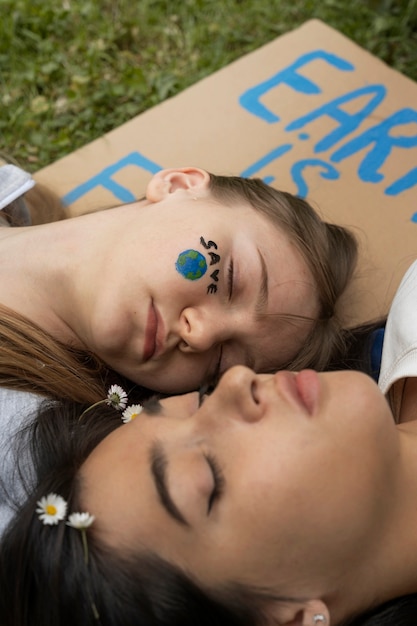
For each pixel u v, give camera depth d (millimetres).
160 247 1826
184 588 1352
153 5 3033
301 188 2441
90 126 2744
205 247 1826
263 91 2670
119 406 1844
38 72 2818
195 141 2574
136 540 1362
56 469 1550
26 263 1996
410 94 2607
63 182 2510
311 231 2000
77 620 1400
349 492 1378
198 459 1373
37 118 2738
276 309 1872
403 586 1515
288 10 3025
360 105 2600
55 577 1402
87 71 2828
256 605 1382
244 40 2965
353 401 1429
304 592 1394
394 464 1466
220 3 3027
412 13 2977
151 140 2586
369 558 1454
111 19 3000
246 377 1416
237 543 1349
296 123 2584
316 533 1363
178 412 1507
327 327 1978
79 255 1922
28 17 2924
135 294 1812
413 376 1771
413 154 2484
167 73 2844
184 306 1821
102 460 1456
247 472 1357
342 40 2756
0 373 1898
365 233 2352
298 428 1389
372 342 2037
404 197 2404
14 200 2236
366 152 2502
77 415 1794
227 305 1846
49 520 1422
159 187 2002
